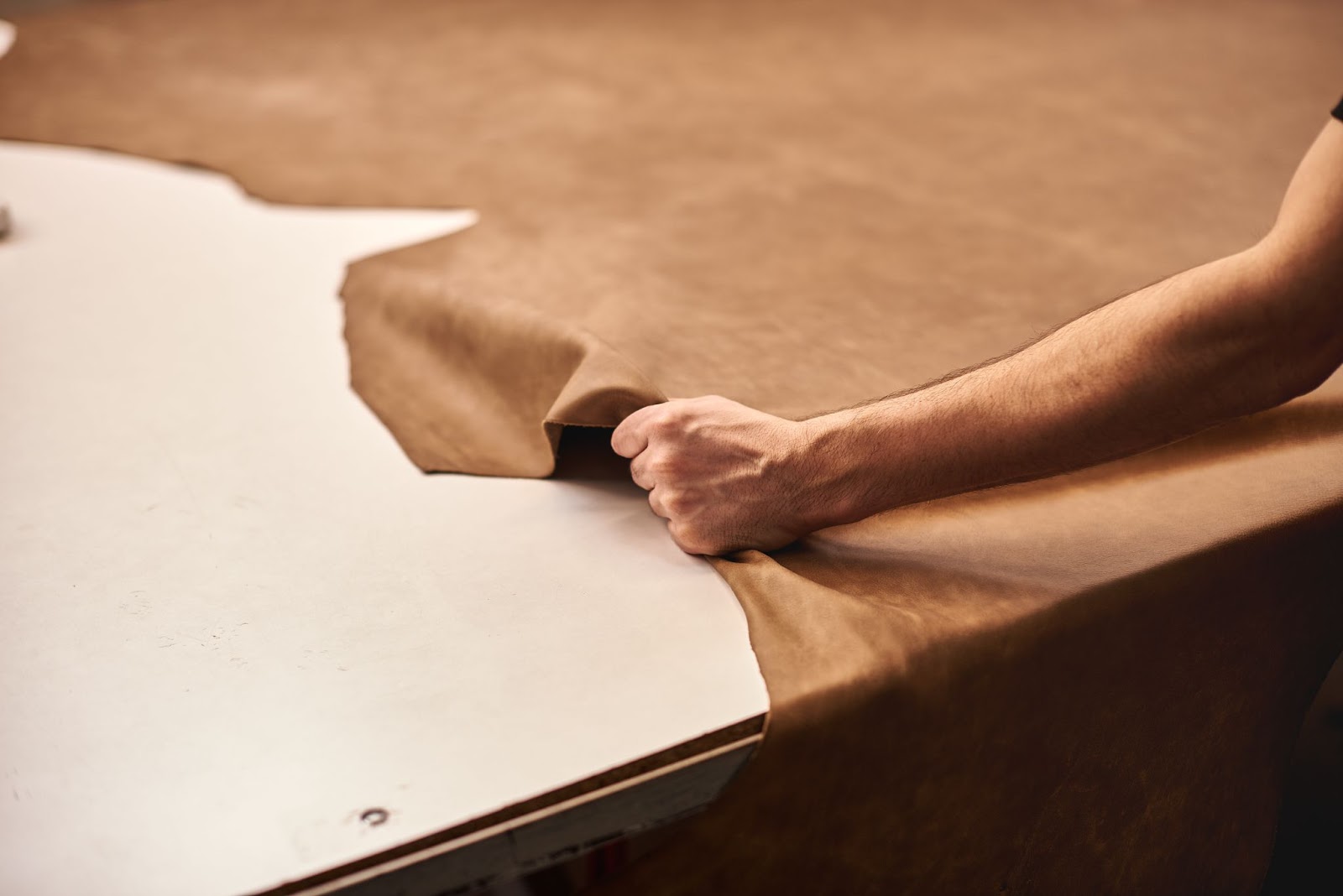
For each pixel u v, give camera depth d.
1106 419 0.76
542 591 0.82
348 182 1.53
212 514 0.91
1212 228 1.38
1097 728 0.85
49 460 0.98
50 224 1.41
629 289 1.21
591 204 1.44
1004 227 1.38
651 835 0.71
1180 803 0.96
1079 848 0.91
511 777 0.66
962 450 0.79
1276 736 1.01
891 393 1.03
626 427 0.89
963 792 0.80
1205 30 2.22
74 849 0.62
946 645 0.74
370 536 0.88
